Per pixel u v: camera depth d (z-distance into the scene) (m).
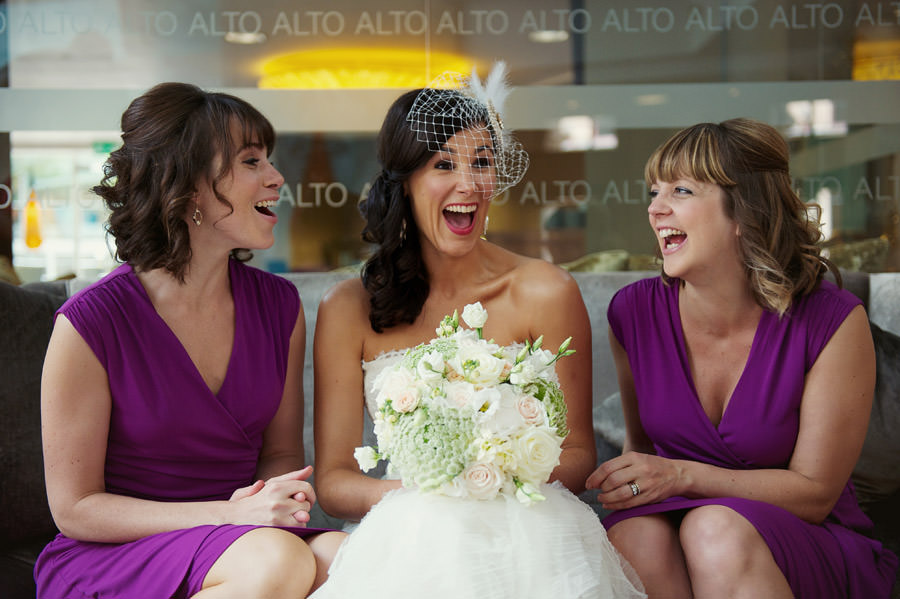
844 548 1.96
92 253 4.29
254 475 2.24
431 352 1.74
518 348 2.24
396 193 2.21
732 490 1.97
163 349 2.05
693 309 2.17
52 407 1.95
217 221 2.04
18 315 2.49
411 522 1.73
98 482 2.00
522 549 1.66
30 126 4.26
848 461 2.03
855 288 2.97
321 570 1.82
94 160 4.28
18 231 4.26
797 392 2.07
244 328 2.18
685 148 2.06
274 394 2.21
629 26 4.35
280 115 4.34
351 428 2.26
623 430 2.61
